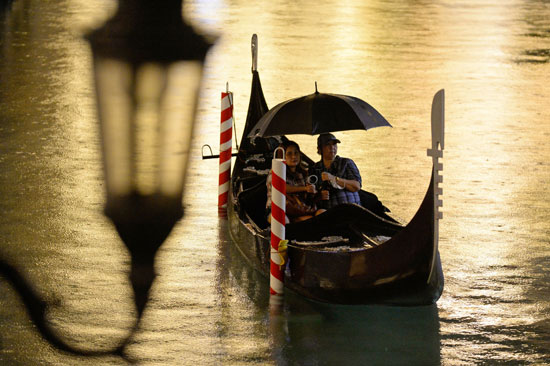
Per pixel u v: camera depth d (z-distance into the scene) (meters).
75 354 23.41
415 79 65.19
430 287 24.81
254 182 34.97
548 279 28.97
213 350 23.78
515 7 115.75
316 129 28.05
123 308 26.45
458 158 43.91
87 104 55.00
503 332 25.05
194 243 32.34
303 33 88.31
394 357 23.47
